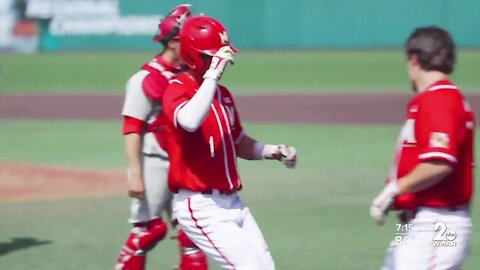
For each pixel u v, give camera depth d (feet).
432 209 58.85
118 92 334.44
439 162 55.98
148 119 82.69
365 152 191.52
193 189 65.57
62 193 148.77
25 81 377.50
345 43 465.47
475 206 130.52
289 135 219.82
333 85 343.26
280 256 103.14
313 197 141.90
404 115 257.55
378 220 57.82
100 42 495.00
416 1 450.30
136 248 84.84
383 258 101.40
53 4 498.28
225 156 66.03
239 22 475.31
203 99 61.77
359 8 460.55
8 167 175.42
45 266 99.45
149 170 83.15
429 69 58.70
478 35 442.09
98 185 156.04
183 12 82.53
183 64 82.02
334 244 109.19
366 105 281.13
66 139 219.20
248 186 153.48
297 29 471.21
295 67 404.98
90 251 107.34
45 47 501.15
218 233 65.21
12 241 113.39
